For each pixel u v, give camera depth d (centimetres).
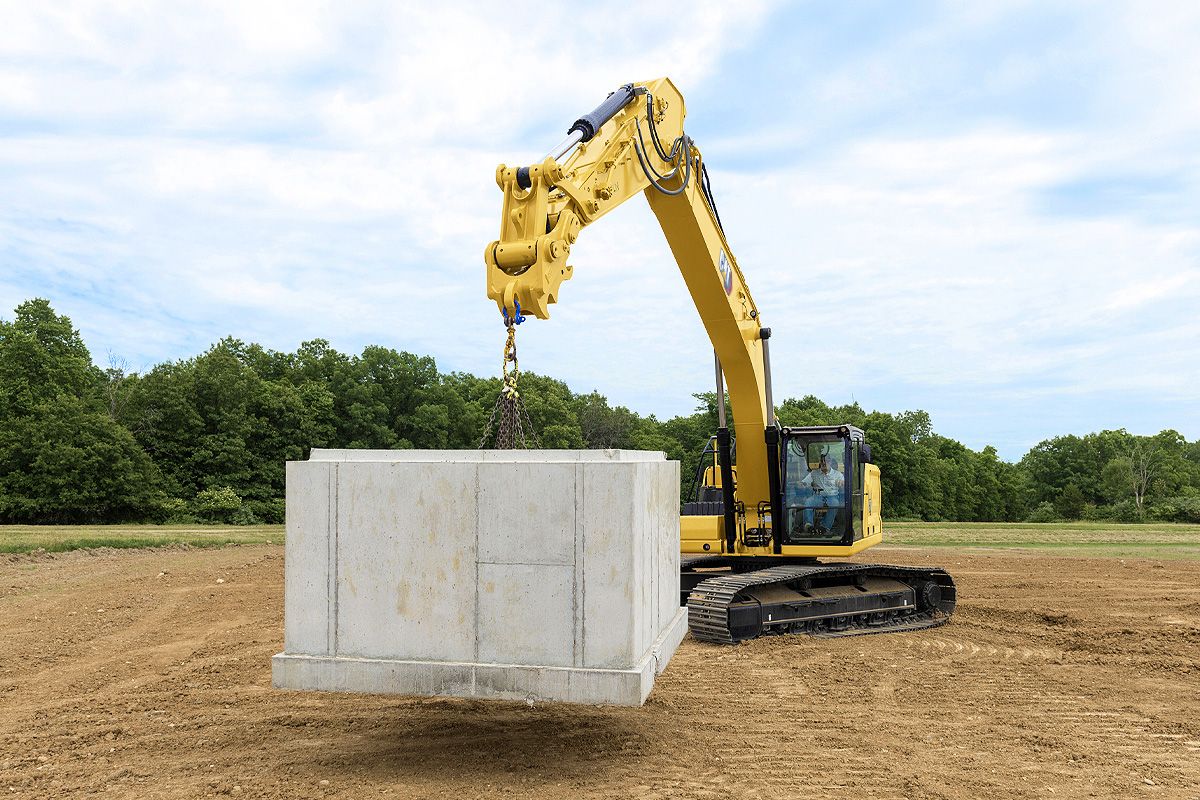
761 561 1291
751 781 576
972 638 1148
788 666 959
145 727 708
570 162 784
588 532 527
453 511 548
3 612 1296
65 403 4619
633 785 562
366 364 5950
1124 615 1334
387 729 695
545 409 6619
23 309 5172
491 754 626
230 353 5569
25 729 708
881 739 680
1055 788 570
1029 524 4647
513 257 693
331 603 562
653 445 6662
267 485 5219
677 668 946
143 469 4697
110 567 1895
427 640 546
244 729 699
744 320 1204
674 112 1010
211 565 1952
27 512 4353
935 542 2959
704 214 1060
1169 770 609
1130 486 7850
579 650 525
